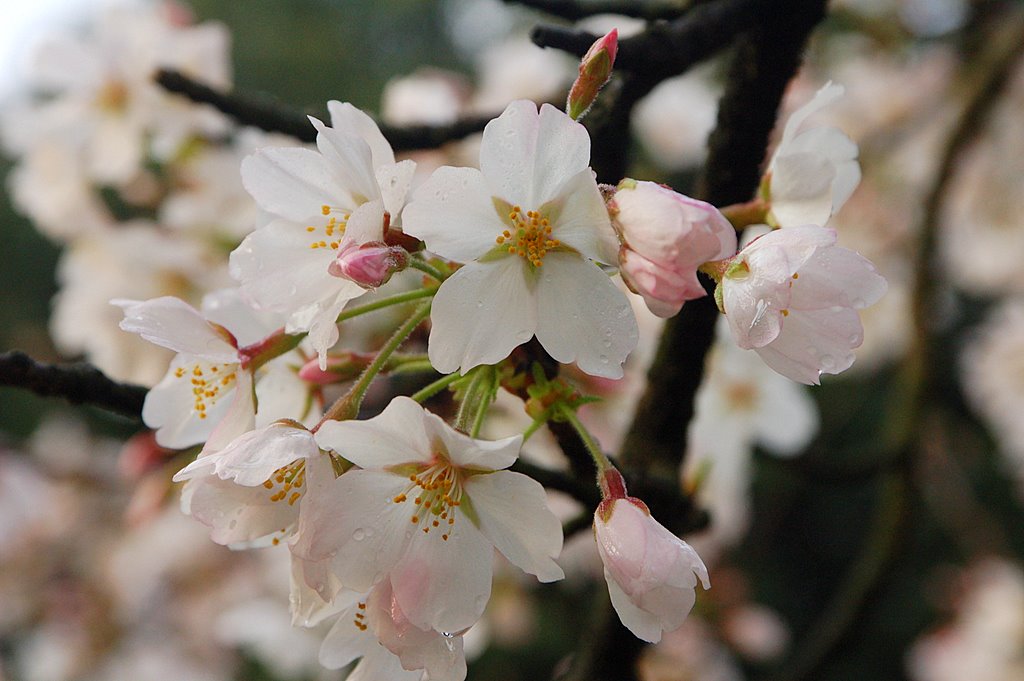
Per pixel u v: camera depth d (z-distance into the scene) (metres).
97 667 0.83
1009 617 0.81
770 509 1.19
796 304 0.26
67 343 0.53
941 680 0.85
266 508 0.26
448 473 0.26
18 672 0.93
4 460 0.84
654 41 0.29
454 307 0.25
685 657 0.65
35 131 0.52
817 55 0.74
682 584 0.25
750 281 0.25
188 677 0.83
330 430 0.25
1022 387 0.82
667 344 0.31
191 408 0.29
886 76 0.76
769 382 0.48
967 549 0.89
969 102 0.59
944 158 0.59
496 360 0.25
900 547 0.50
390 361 0.29
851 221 0.76
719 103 0.30
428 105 0.55
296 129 0.32
